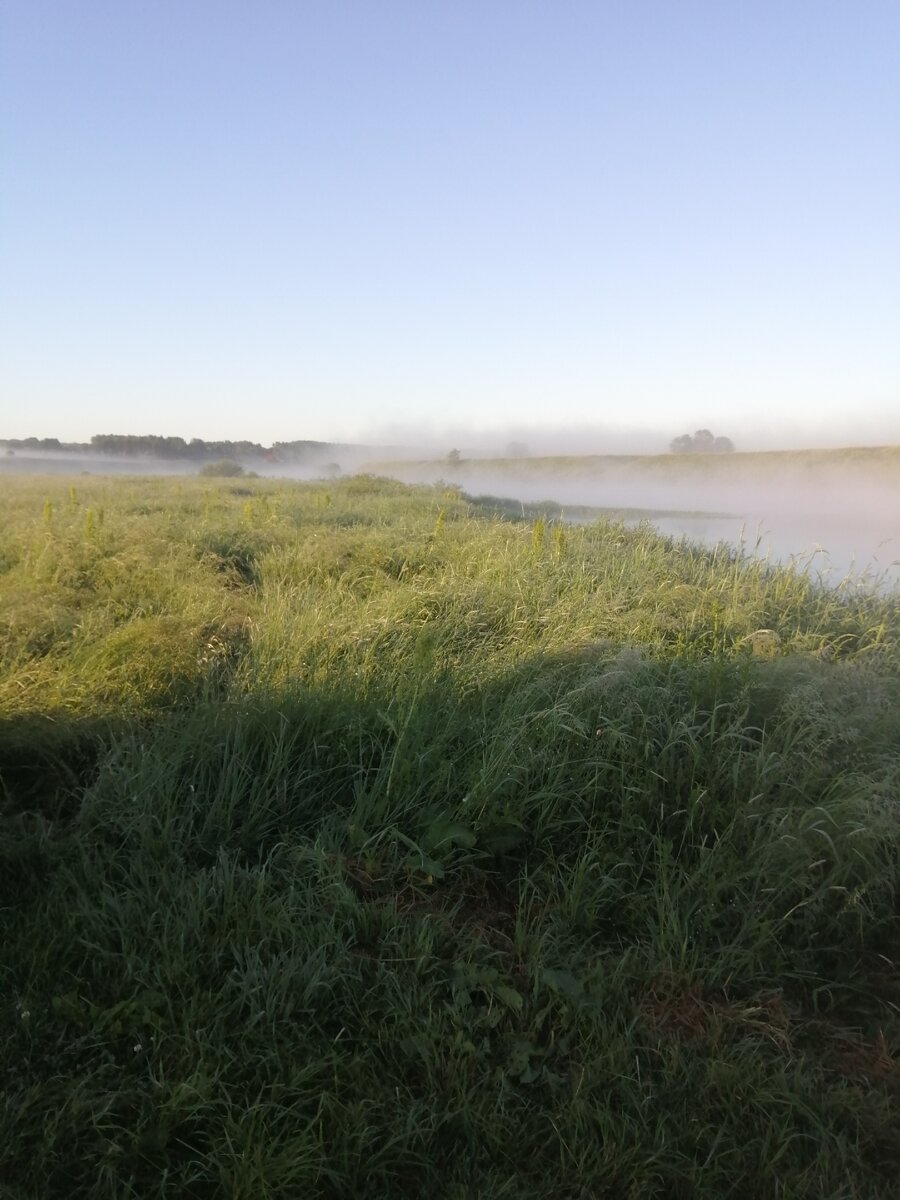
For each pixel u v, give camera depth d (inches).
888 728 147.4
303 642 199.0
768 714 157.3
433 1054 91.0
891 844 123.0
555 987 100.0
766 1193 80.0
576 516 967.0
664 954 108.3
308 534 417.1
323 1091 84.3
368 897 118.2
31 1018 91.1
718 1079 90.1
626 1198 78.2
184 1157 79.4
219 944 103.1
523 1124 84.4
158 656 188.7
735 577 306.2
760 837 126.6
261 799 135.6
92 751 152.6
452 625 223.9
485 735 149.5
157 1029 90.2
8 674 177.2
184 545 352.2
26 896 113.0
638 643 208.1
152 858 118.2
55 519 426.6
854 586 307.7
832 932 117.0
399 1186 78.7
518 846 130.9
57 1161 76.6
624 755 141.9
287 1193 74.8
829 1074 95.0
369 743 151.9
